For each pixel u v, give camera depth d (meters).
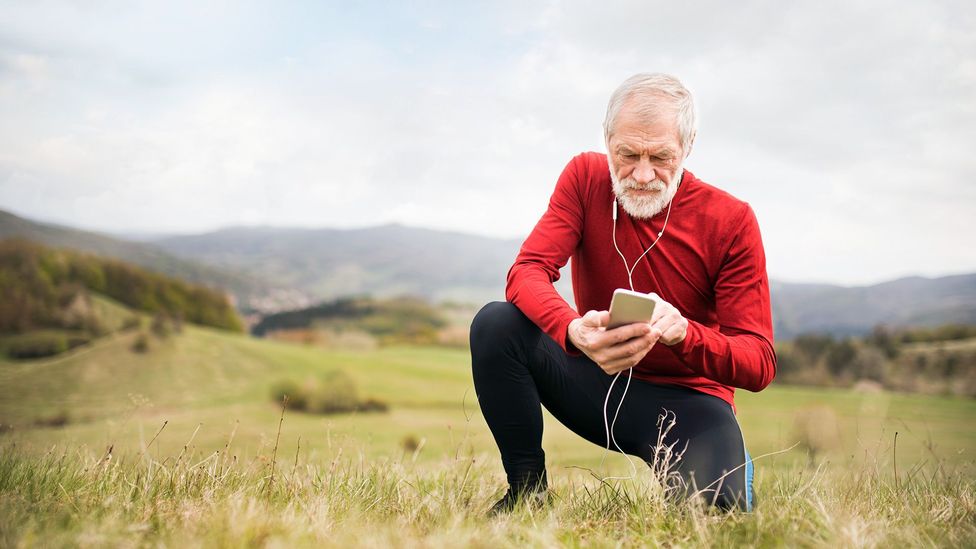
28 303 78.31
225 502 2.03
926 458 2.91
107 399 55.47
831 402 44.97
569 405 2.50
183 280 106.00
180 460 2.49
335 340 95.50
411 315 107.62
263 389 60.16
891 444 2.88
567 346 2.16
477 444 3.36
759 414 37.03
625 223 2.45
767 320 2.40
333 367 70.56
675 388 2.49
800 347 59.84
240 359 69.88
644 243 2.44
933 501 2.43
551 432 25.55
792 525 1.92
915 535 1.90
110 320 79.19
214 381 62.56
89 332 75.50
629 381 2.46
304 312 109.69
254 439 2.85
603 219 2.50
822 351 58.66
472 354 2.39
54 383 59.88
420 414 56.47
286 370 67.56
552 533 1.88
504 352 2.34
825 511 1.97
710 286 2.48
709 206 2.40
